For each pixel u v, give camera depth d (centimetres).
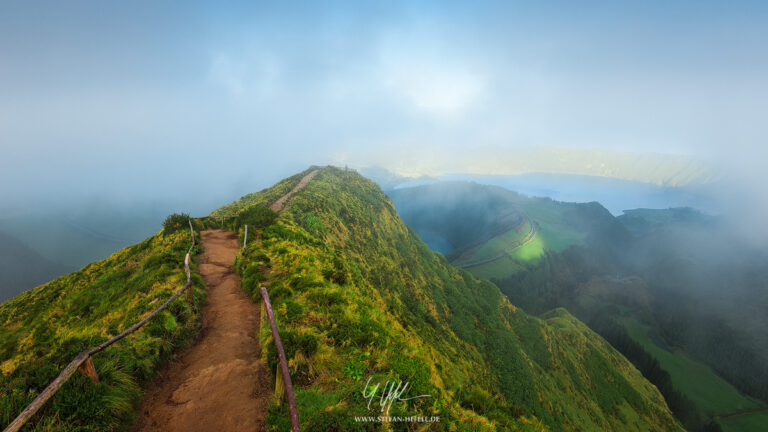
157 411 612
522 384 5831
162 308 862
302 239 2355
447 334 5262
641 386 12100
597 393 9369
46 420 491
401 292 4894
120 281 1758
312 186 5628
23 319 1975
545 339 9756
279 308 922
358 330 862
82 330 932
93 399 537
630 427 8831
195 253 1850
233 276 1526
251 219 2558
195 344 870
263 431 561
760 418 16500
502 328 8000
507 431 745
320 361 691
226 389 670
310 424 538
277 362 682
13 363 656
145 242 2545
